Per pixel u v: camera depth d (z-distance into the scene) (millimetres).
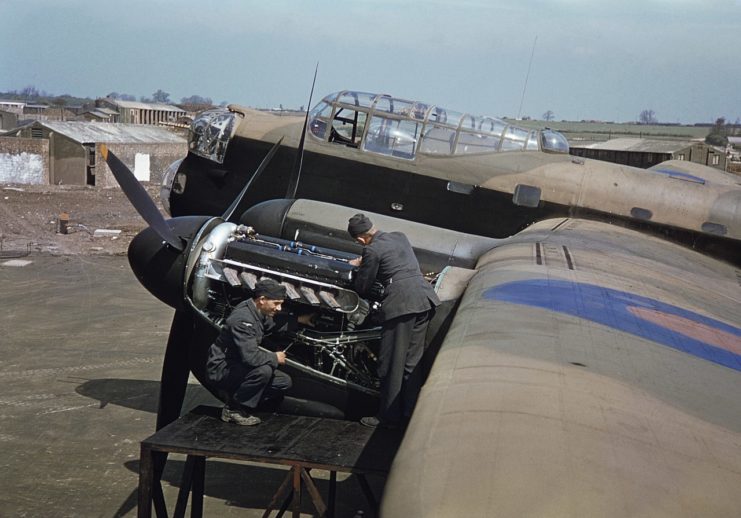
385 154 12320
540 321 4809
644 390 3713
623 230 11641
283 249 7309
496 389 3471
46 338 13641
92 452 8789
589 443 2926
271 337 7297
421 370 6660
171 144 42531
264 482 8266
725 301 8008
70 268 20016
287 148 12539
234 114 13039
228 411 6797
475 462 2764
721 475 2867
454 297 6809
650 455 2916
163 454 6691
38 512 7348
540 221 11969
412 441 3074
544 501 2510
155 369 12047
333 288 6867
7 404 10289
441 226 12445
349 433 6621
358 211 8602
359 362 7230
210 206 13102
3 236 23891
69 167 39281
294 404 7328
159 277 7551
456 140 12281
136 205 7617
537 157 12398
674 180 12414
